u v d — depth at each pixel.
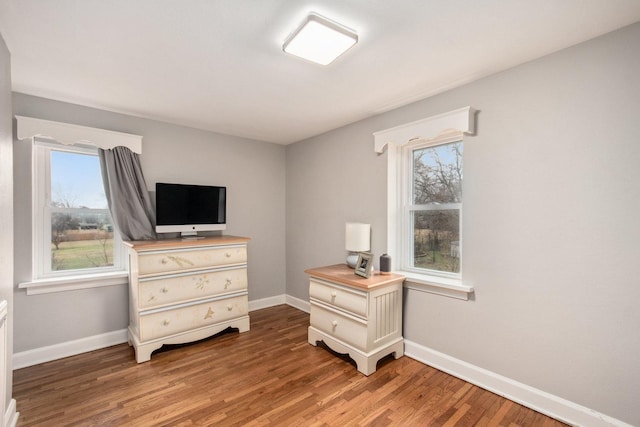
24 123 2.39
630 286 1.59
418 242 2.79
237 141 3.77
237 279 3.12
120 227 2.83
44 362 2.51
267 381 2.23
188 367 2.43
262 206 4.00
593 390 1.70
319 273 2.73
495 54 1.87
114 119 2.89
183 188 3.10
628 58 1.59
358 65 2.01
